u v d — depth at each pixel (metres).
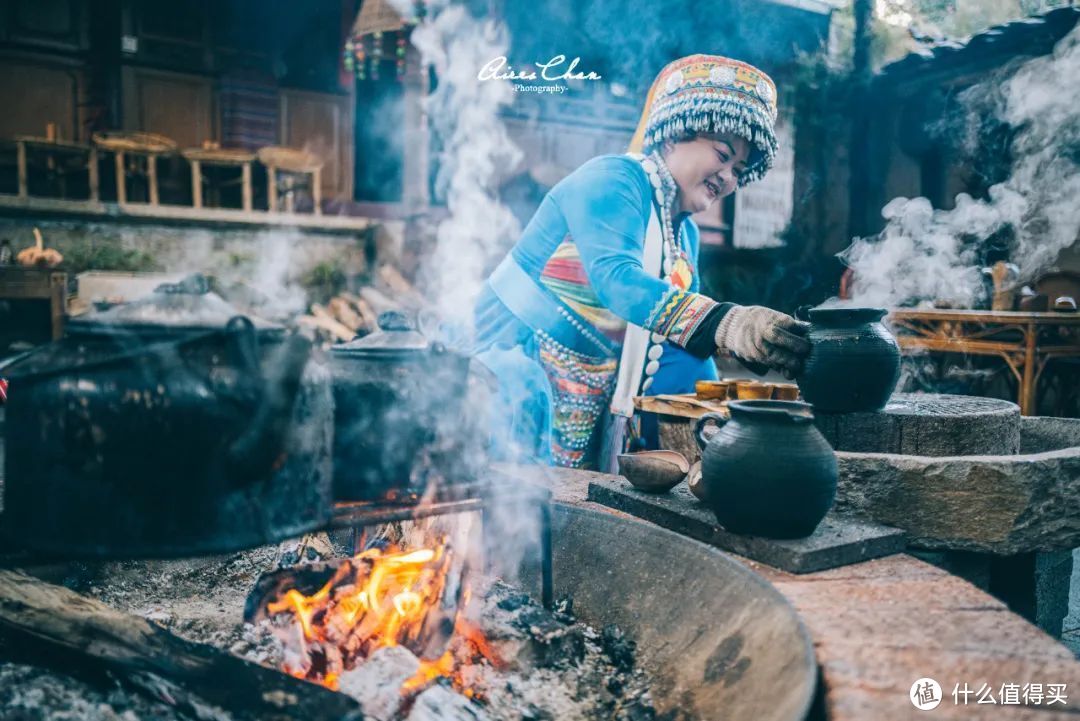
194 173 7.76
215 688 1.18
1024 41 7.96
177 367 1.15
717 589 1.48
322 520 1.25
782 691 1.16
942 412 2.32
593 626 1.66
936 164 9.12
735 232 10.20
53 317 6.40
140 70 7.97
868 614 1.38
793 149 10.16
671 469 1.98
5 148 7.51
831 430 2.26
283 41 8.53
